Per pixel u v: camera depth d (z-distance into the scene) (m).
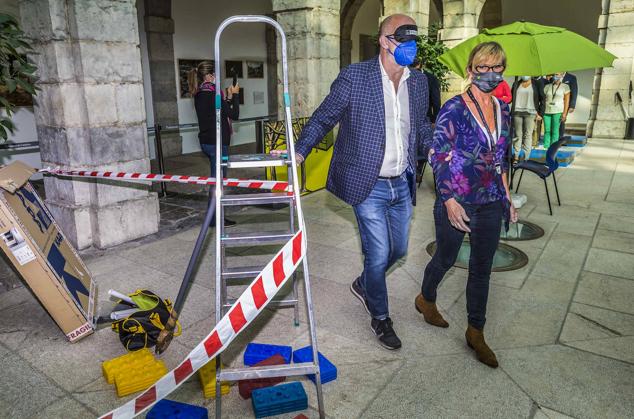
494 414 2.40
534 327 3.22
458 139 2.61
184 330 3.22
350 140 2.83
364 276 3.20
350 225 5.44
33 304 3.61
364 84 2.74
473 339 2.84
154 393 2.11
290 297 3.67
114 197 4.76
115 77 4.60
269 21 2.47
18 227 2.87
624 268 4.17
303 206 6.24
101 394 2.60
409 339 3.08
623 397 2.52
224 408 2.48
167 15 9.89
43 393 2.60
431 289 3.12
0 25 3.82
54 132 4.56
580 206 6.11
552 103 9.51
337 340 3.08
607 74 11.80
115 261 4.41
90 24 4.32
